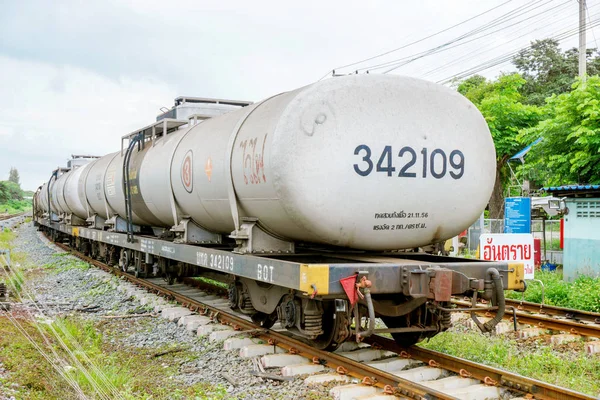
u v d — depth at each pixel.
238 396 5.64
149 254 11.66
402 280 5.93
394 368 6.46
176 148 9.49
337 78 6.11
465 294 6.62
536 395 5.29
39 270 16.38
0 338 7.38
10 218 51.88
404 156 6.16
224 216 8.02
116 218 14.45
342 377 5.99
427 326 6.76
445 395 5.02
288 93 6.74
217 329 8.27
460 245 19.03
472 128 6.57
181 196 9.17
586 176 17.31
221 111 12.51
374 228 6.21
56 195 22.34
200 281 12.84
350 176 5.98
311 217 5.98
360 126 6.04
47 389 5.71
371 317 5.60
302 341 7.28
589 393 5.68
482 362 6.79
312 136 5.91
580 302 10.49
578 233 13.93
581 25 18.42
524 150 21.66
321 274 5.61
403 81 6.30
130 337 8.23
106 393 5.59
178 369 6.66
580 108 16.47
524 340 8.00
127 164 11.80
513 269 6.58
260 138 6.46
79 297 11.77
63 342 7.42
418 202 6.28
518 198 17.16
